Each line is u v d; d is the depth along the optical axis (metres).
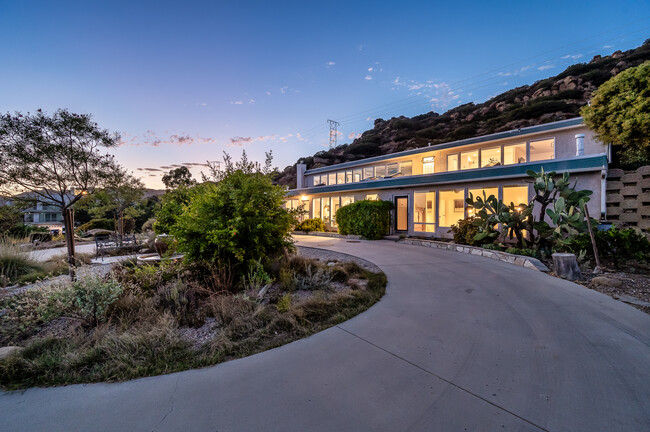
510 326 3.75
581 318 3.96
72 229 6.61
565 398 2.32
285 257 6.89
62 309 3.86
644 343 3.23
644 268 6.40
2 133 5.45
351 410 2.22
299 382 2.61
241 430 2.03
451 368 2.80
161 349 3.19
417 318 4.09
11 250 7.52
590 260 7.10
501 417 2.12
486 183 11.51
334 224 18.23
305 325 3.88
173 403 2.35
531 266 7.07
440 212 13.10
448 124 50.31
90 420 2.17
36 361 2.95
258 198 6.04
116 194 7.76
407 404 2.28
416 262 8.08
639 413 2.14
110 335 3.45
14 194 6.07
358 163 20.45
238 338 3.55
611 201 10.04
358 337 3.52
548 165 9.71
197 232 5.64
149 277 5.50
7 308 4.22
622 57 37.00
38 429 2.10
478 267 7.32
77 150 6.12
